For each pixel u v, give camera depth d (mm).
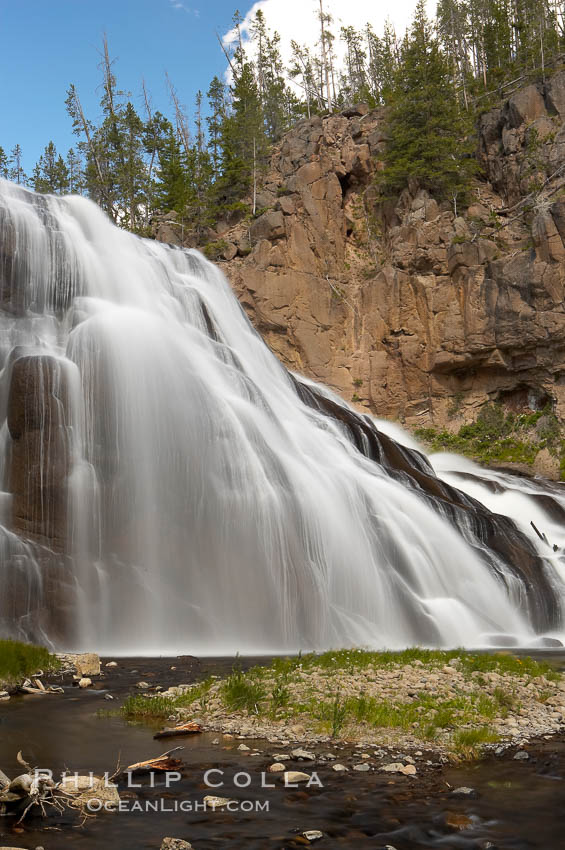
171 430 24469
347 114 72688
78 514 22219
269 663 18203
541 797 8852
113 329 25188
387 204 64000
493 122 65312
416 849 7332
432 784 9305
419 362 56312
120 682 15273
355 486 27797
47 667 16484
